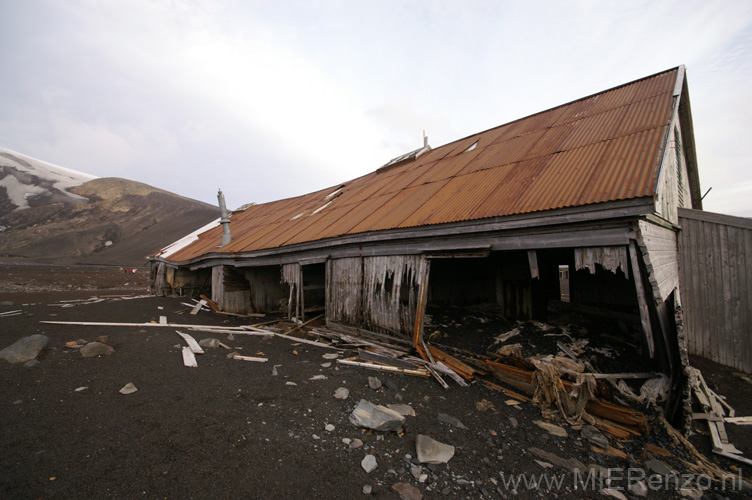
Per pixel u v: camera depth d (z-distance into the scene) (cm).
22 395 457
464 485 344
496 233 577
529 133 911
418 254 704
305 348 820
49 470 327
